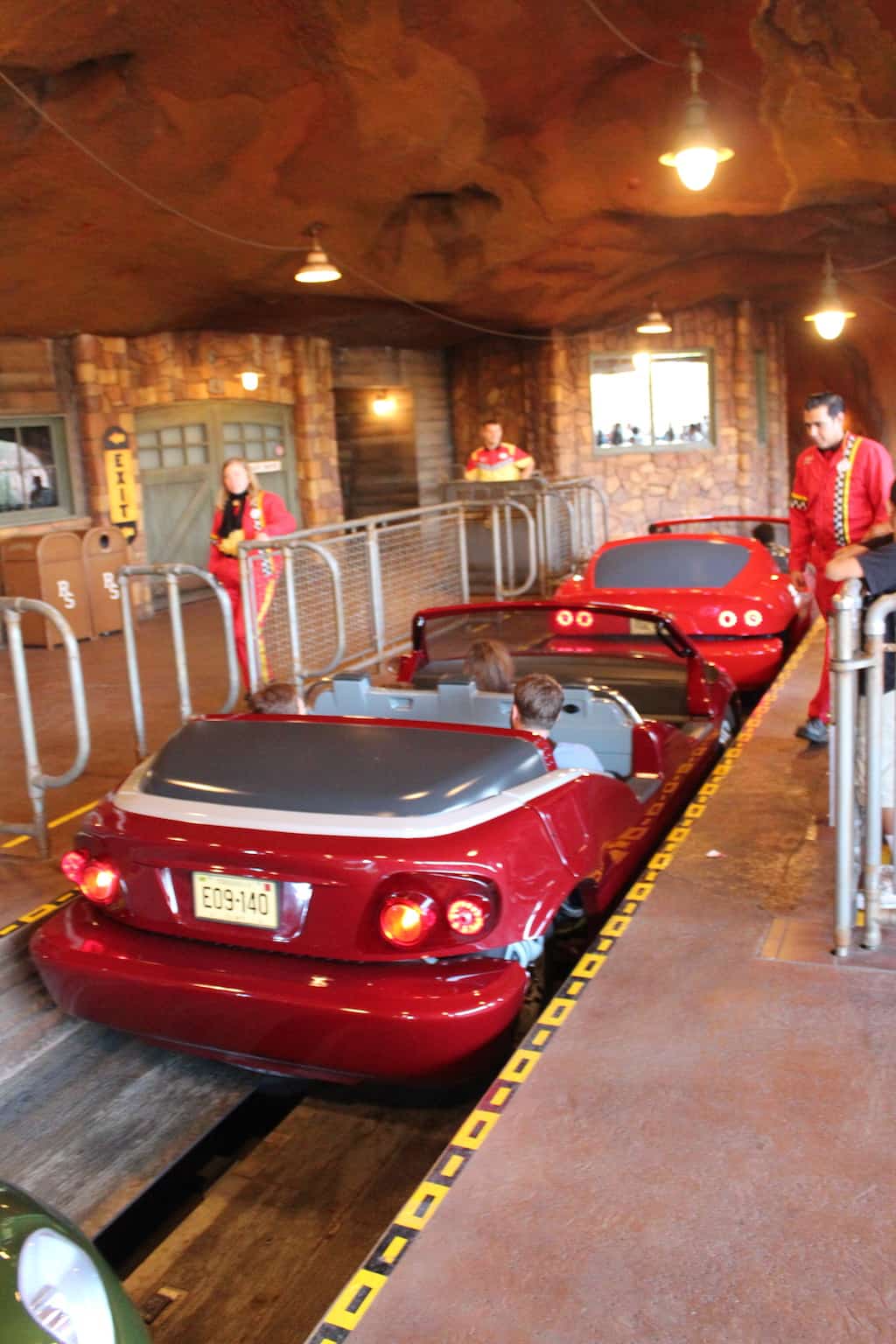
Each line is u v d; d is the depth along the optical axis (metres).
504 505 12.25
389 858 3.14
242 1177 3.43
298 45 7.36
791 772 5.52
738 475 18.67
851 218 12.99
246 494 7.59
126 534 12.33
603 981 3.54
